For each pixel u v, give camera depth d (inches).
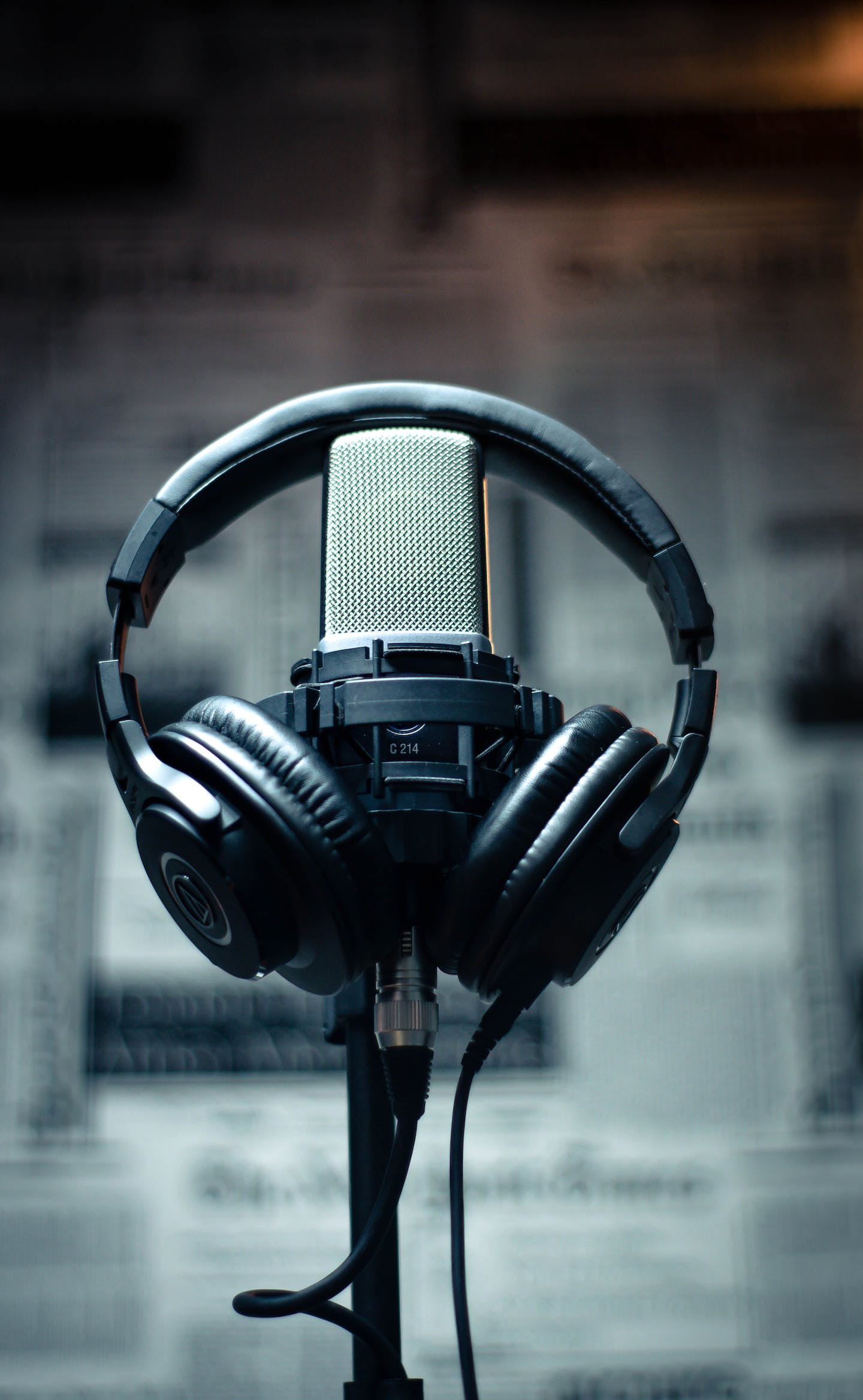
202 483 24.8
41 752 70.6
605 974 67.8
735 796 70.9
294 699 22.3
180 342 78.2
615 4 85.1
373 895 19.8
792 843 70.1
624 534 25.9
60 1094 65.4
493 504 73.7
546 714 22.5
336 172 81.4
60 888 68.5
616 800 20.6
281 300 79.0
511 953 20.4
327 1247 63.3
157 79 82.7
